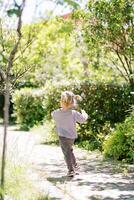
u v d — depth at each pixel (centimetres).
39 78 2477
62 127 960
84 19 1373
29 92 2114
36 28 662
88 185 881
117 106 1542
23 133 1789
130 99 1523
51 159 1183
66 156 959
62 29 527
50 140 1548
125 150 1184
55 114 965
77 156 1249
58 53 2516
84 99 1546
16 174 729
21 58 895
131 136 1180
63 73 2453
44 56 2420
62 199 761
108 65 1628
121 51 1424
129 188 860
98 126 1530
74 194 805
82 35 1421
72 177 952
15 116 2288
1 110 2725
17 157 806
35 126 1888
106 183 902
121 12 1330
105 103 1547
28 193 702
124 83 1548
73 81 1616
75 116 964
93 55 1538
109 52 1460
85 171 1027
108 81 1583
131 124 1233
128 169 1049
